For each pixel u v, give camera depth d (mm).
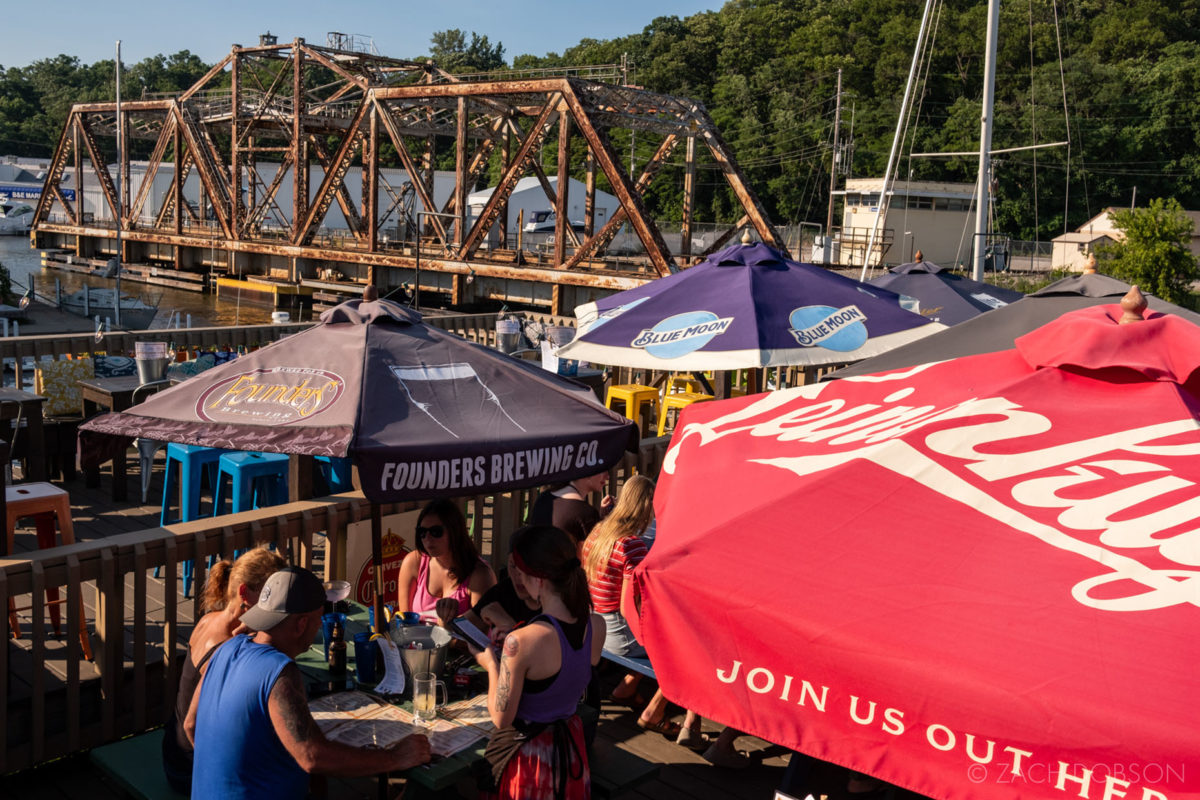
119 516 8625
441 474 3887
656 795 4793
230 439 3912
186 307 56469
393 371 4336
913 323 7211
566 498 5898
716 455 3572
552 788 3551
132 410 4270
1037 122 93562
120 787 3902
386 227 76000
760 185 105125
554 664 3562
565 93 41406
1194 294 45062
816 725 2424
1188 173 92438
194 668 3740
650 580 2748
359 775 3373
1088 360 3244
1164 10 109625
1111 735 2000
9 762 4555
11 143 198500
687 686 2660
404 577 5086
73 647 4715
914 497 2824
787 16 129250
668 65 125375
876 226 24266
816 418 3709
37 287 63781
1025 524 2639
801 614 2477
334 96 59812
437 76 60781
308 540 5539
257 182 70375
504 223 58938
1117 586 2357
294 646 3402
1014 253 77062
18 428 8852
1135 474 2746
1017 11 108625
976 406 3209
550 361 11109
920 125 100125
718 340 6711
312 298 55719
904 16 112750
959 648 2271
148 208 83000
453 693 4234
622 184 40000
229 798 3260
